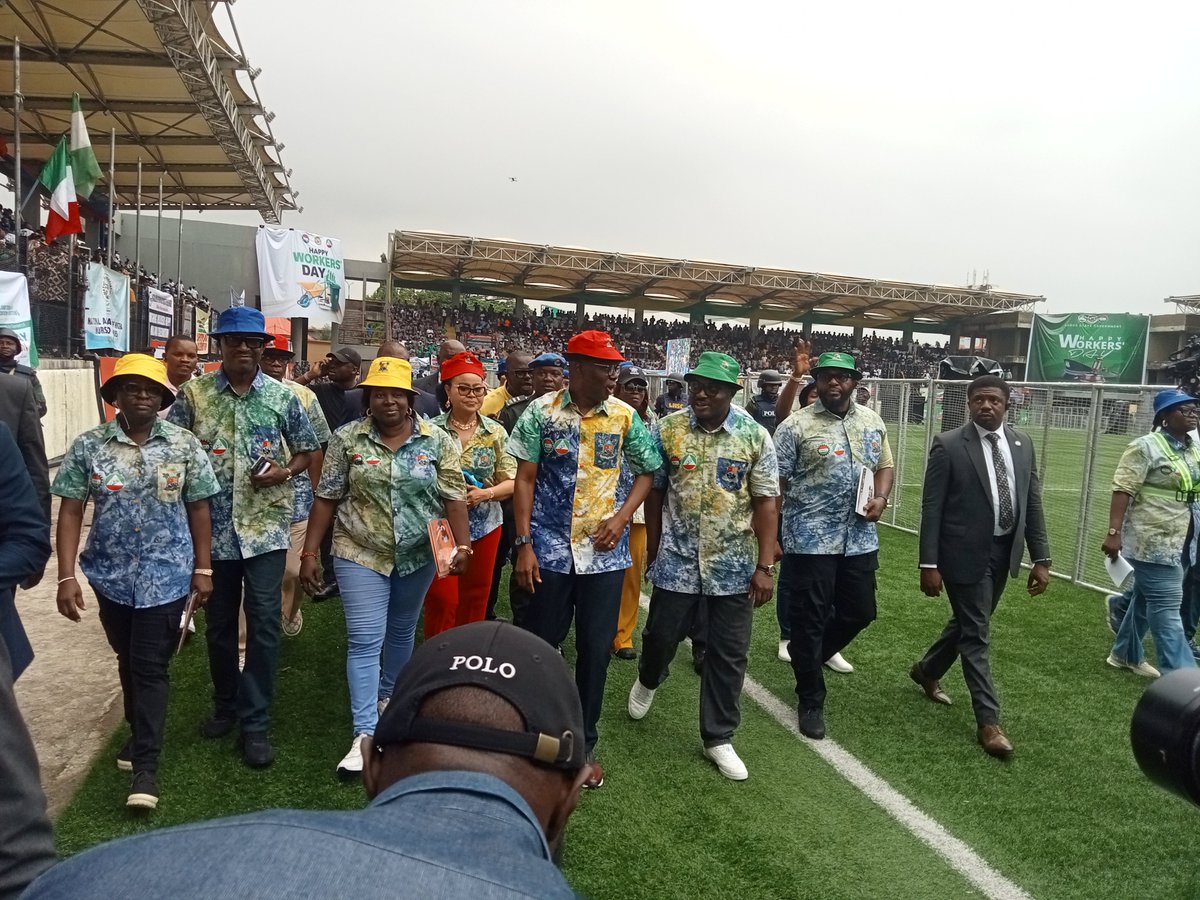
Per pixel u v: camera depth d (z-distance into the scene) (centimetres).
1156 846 309
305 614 563
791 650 415
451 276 3638
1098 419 731
